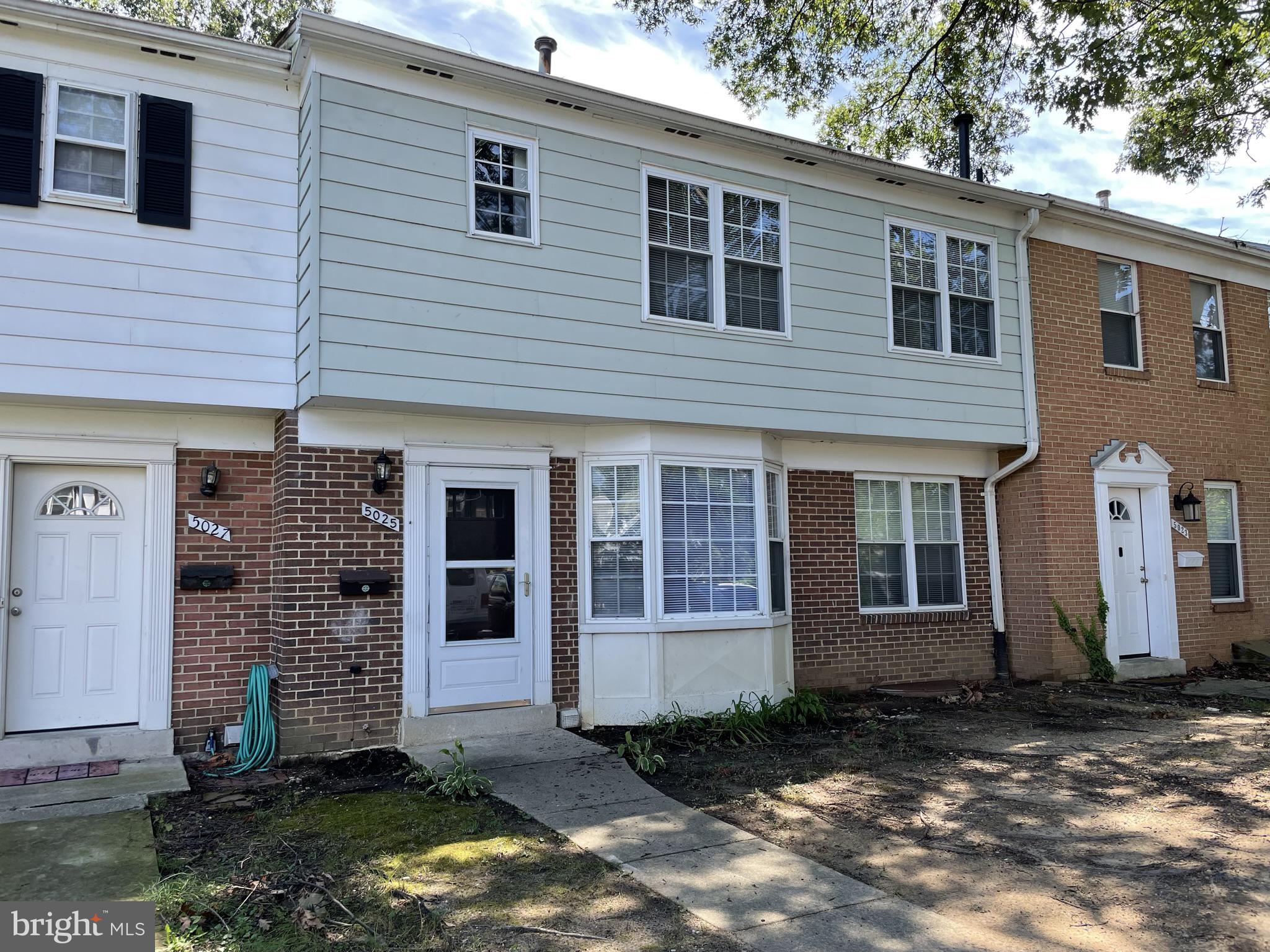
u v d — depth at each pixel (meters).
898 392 9.68
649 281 8.29
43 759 6.53
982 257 10.57
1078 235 11.34
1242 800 5.80
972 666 10.79
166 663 7.00
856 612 10.06
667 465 8.49
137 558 7.14
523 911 4.10
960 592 10.88
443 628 7.65
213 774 6.56
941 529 10.92
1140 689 10.16
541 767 6.74
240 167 7.15
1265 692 9.97
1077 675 10.64
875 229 9.71
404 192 7.12
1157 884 4.41
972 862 4.75
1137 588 11.50
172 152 6.89
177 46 6.86
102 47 6.73
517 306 7.56
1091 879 4.48
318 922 3.98
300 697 6.98
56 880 4.43
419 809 5.73
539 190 7.75
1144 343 11.78
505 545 8.03
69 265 6.51
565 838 5.16
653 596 8.27
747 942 3.77
